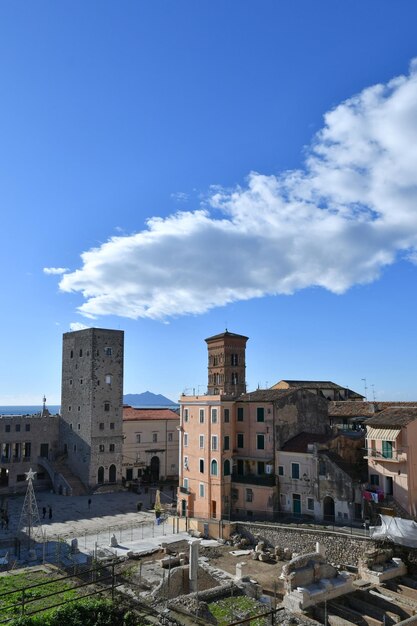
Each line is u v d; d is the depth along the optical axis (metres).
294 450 68.50
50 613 32.75
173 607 39.41
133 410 118.94
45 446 112.69
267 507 68.56
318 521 63.56
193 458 76.19
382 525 53.53
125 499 96.06
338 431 77.19
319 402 76.88
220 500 70.94
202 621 37.00
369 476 63.94
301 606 41.66
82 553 59.88
